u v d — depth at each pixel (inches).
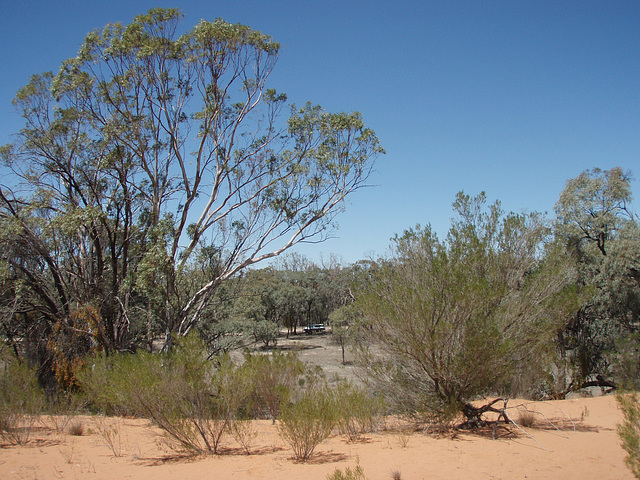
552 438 295.1
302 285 2709.2
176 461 271.7
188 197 773.9
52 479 228.4
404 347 330.0
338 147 768.3
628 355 498.6
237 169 800.9
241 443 316.5
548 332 344.8
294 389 418.9
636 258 834.2
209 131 789.2
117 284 777.6
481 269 367.6
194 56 735.7
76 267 788.6
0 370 363.9
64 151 769.6
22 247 690.2
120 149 748.0
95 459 274.7
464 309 312.5
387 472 222.4
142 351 378.3
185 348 319.6
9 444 307.6
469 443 284.7
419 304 314.5
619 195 922.1
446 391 333.7
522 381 478.3
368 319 352.8
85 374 474.3
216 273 776.9
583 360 689.6
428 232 364.5
